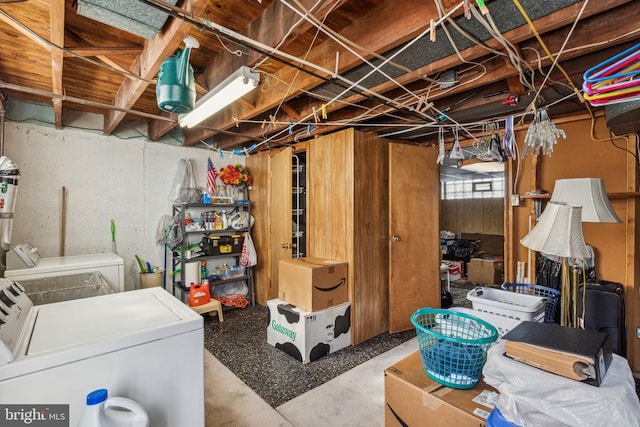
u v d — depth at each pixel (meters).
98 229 3.64
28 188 3.22
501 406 0.99
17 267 2.61
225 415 2.05
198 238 4.45
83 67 2.40
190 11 1.33
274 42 1.64
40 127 3.29
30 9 1.73
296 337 2.82
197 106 2.24
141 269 3.79
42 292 2.26
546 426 0.91
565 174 2.96
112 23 1.48
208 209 4.48
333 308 2.96
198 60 2.29
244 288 4.54
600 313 2.43
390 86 2.21
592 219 1.84
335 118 3.29
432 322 1.70
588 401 0.87
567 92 2.24
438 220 3.66
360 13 1.75
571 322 2.07
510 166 3.24
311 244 3.60
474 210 9.01
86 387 0.95
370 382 2.45
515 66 1.76
